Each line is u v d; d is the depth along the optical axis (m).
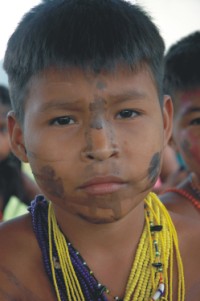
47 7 1.21
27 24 1.20
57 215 1.27
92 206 1.12
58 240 1.26
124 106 1.12
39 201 1.35
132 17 1.20
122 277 1.25
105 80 1.10
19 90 1.20
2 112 2.85
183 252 1.33
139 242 1.28
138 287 1.24
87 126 1.10
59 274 1.24
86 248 1.25
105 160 1.09
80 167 1.10
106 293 1.23
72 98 1.10
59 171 1.11
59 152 1.11
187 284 1.30
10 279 1.23
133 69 1.14
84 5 1.20
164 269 1.27
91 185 1.10
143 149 1.13
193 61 1.98
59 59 1.11
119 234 1.25
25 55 1.17
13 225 1.32
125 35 1.16
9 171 3.00
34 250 1.27
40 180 1.16
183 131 1.95
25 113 1.18
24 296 1.22
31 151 1.16
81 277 1.23
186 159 1.96
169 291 1.27
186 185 2.02
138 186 1.14
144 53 1.17
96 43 1.12
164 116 1.31
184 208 1.93
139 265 1.26
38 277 1.24
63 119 1.12
